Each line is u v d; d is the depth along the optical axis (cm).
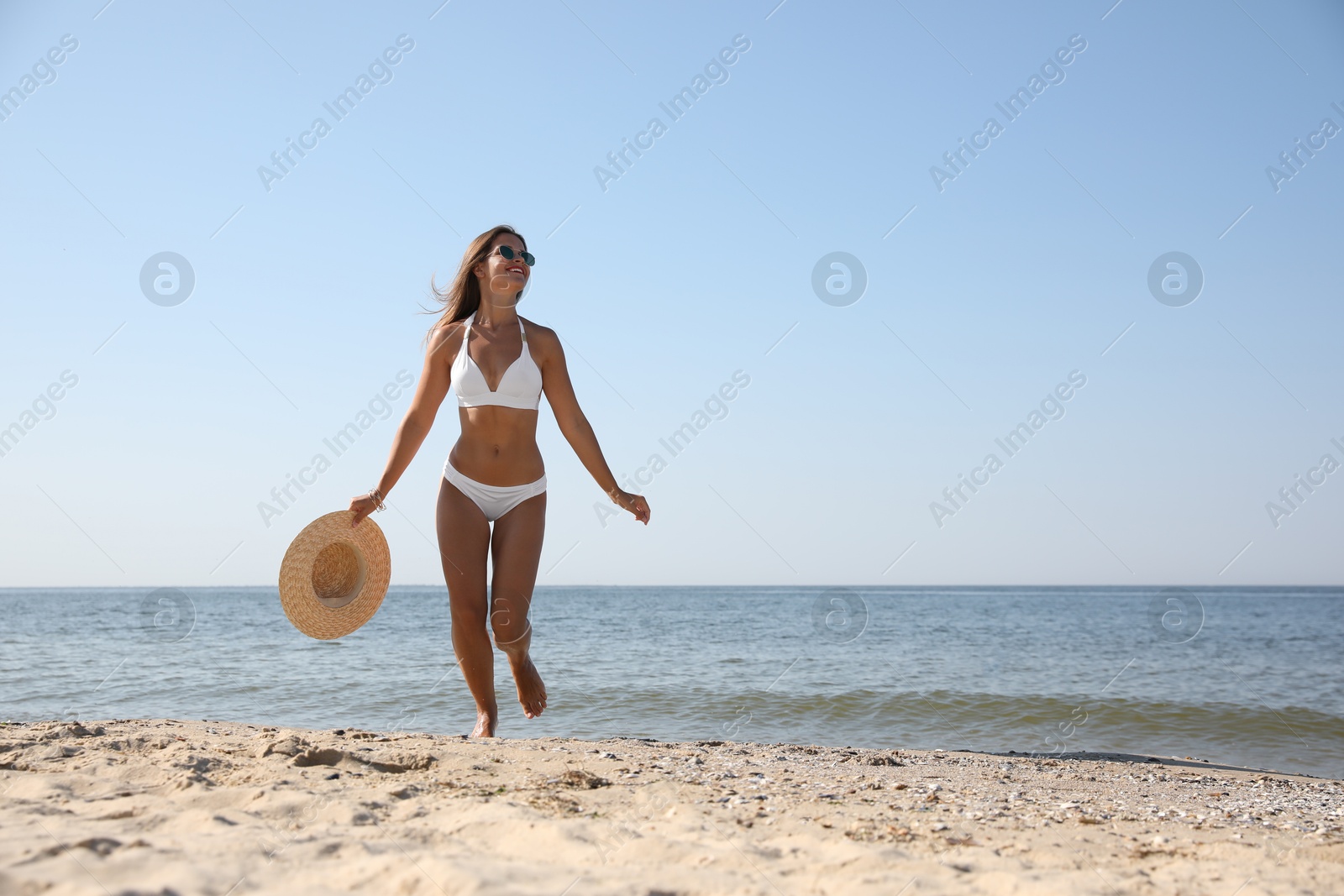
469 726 803
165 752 350
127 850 192
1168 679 1297
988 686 1154
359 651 1543
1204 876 203
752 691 1070
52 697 976
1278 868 213
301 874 179
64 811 238
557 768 344
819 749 523
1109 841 255
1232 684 1248
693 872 191
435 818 241
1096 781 444
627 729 847
